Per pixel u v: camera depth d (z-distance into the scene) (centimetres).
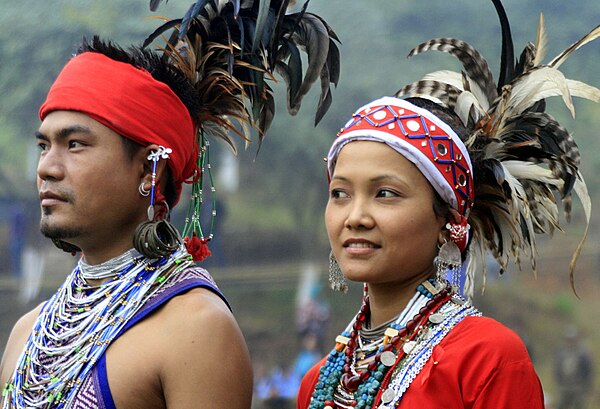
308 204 6256
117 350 666
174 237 704
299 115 5641
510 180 674
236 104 759
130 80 693
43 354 695
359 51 5256
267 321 5541
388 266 640
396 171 636
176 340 659
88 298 698
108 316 680
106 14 3506
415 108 652
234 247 6181
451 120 682
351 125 656
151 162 700
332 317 5619
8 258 5119
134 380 654
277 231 6256
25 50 3666
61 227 683
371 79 5231
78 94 684
